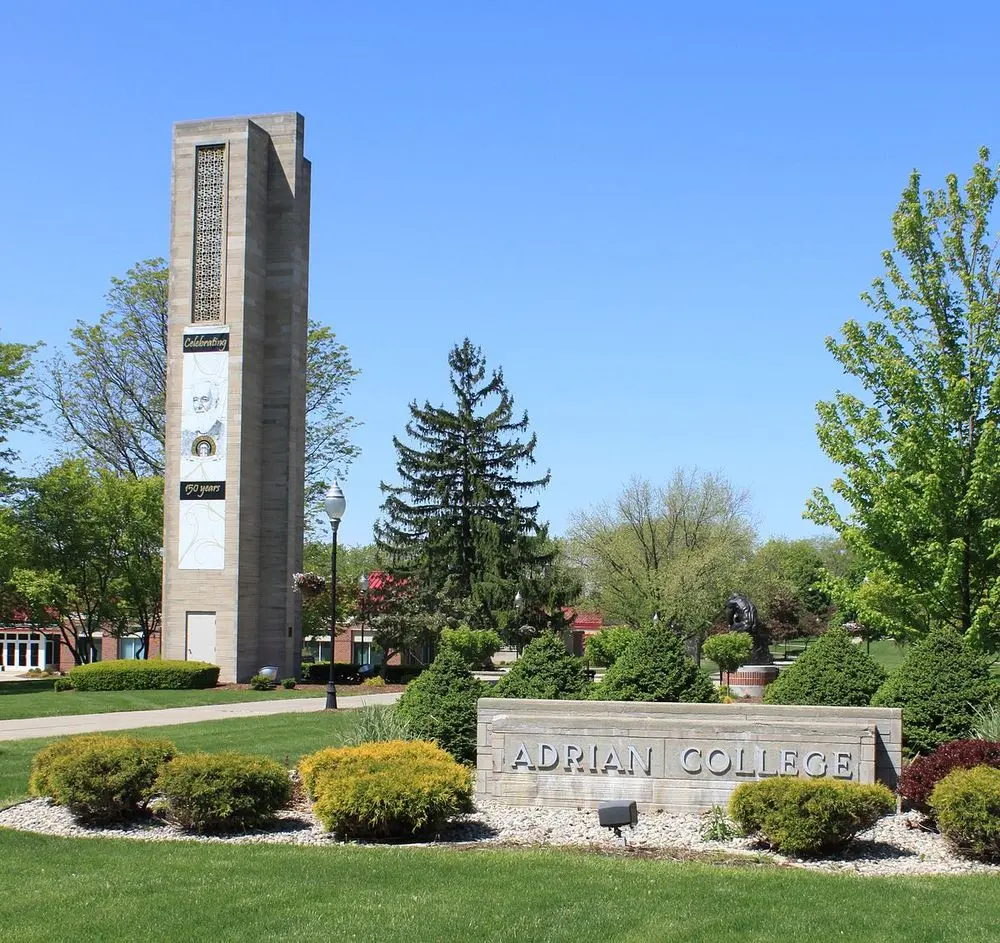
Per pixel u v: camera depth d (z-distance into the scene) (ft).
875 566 71.26
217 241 146.72
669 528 216.13
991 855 37.42
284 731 75.66
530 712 48.06
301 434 153.17
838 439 71.77
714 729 45.60
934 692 52.21
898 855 38.22
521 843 39.70
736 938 27.45
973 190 71.15
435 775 40.65
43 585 152.05
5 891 32.35
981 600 67.92
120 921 29.19
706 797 45.42
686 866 35.19
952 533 68.23
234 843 39.58
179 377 145.38
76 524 167.63
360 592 166.91
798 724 45.29
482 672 156.56
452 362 197.67
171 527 144.15
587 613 244.42
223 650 141.49
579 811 45.60
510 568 187.73
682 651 53.47
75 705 102.63
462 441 196.03
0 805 48.34
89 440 178.91
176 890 32.14
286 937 27.76
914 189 71.87
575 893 31.45
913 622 71.51
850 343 72.18
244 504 144.46
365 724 53.31
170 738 71.67
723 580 198.18
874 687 55.42
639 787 45.91
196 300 146.61
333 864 35.22
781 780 38.96
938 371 70.23
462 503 193.67
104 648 224.12
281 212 152.46
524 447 195.52
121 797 42.70
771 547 247.29
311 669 146.20
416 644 166.30
